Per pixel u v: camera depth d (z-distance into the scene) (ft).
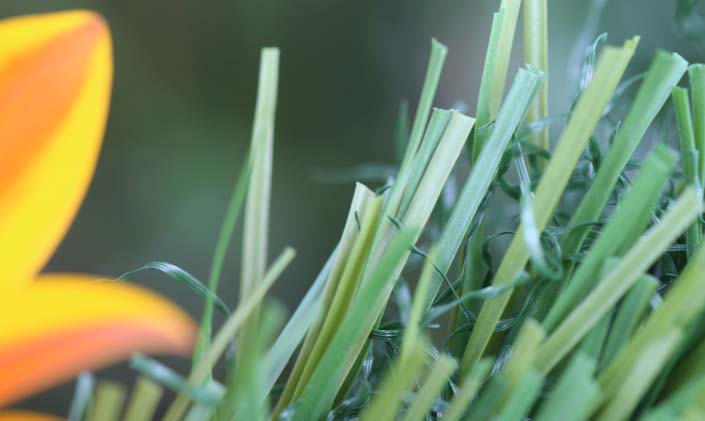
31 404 0.85
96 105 0.34
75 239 1.02
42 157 0.34
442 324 0.73
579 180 0.44
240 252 1.05
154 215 1.05
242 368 0.33
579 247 0.38
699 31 0.51
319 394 0.37
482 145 0.40
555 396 0.34
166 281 1.03
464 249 0.41
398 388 0.34
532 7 0.41
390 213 0.38
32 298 0.33
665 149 0.36
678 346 0.37
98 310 0.33
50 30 0.34
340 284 0.38
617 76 0.37
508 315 0.40
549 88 0.94
